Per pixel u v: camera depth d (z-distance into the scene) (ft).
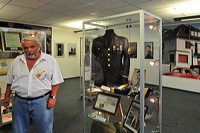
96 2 11.00
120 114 5.54
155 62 5.22
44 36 9.11
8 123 8.23
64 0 10.59
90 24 6.10
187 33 17.26
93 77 6.52
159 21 5.39
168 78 18.79
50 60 5.41
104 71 6.01
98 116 6.08
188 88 17.08
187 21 16.89
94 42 6.40
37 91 5.07
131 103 5.20
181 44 17.70
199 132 8.07
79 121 9.31
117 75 5.53
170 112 10.89
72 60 26.09
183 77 17.43
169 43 18.78
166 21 17.11
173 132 8.06
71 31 25.49
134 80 4.92
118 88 5.51
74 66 26.50
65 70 25.12
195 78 16.47
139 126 4.67
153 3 11.05
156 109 5.46
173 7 12.02
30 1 10.89
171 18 15.70
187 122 9.29
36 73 5.06
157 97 5.47
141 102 4.47
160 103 5.63
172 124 9.00
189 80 16.96
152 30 4.99
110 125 5.73
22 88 5.02
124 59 5.26
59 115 10.21
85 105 6.55
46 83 5.27
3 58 7.82
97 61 6.31
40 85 5.12
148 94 4.87
